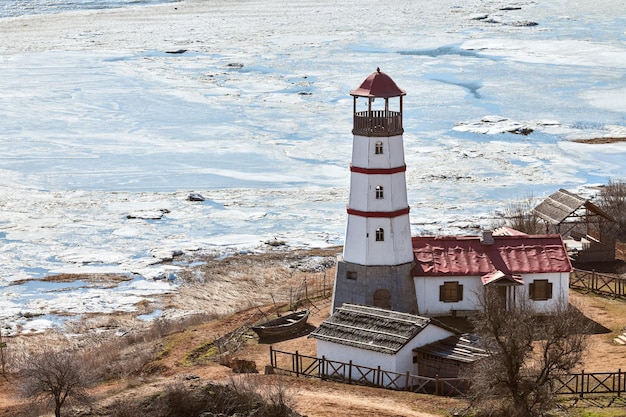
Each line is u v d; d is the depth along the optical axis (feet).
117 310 475.31
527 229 519.19
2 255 565.94
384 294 405.39
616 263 488.44
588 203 499.51
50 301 489.67
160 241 593.01
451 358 331.36
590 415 290.97
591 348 366.22
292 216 646.33
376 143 399.24
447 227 591.37
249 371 356.38
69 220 638.53
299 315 416.87
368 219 403.54
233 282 512.63
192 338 407.85
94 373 356.18
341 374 346.54
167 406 279.08
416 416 293.23
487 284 400.47
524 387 293.23
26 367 334.03
